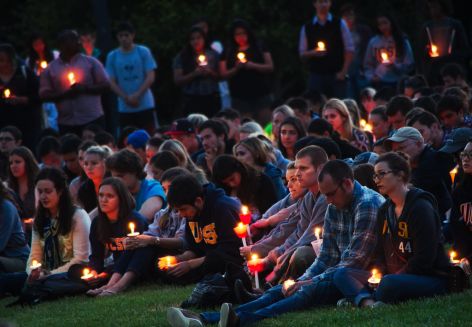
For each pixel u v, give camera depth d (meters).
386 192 14.91
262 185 19.34
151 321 15.55
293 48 51.91
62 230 20.05
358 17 46.25
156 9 52.69
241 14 50.12
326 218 15.95
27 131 32.19
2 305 19.12
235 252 18.12
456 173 17.25
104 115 34.94
